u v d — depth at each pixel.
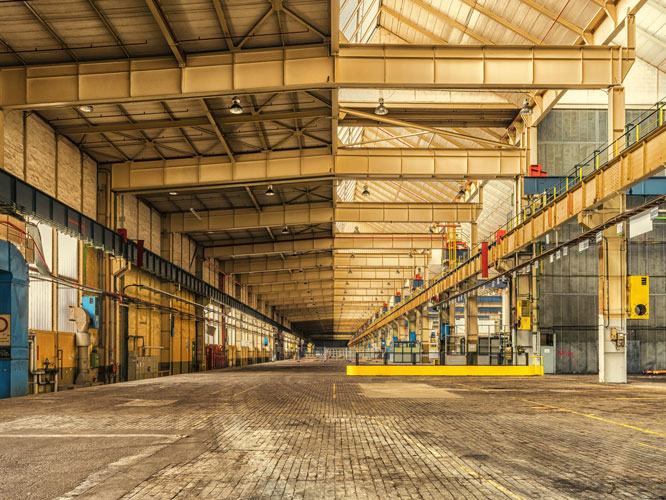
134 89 25.36
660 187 43.44
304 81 25.44
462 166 37.56
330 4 22.31
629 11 28.95
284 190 44.84
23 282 25.81
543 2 33.41
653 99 47.28
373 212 48.38
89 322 33.03
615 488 7.82
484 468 9.07
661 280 48.28
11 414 17.31
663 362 47.88
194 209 49.47
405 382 33.88
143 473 8.79
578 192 30.14
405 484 8.03
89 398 23.30
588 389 27.45
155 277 47.53
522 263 39.00
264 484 8.05
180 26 23.48
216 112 31.02
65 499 7.33
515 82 27.41
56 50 24.80
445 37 39.94
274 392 25.77
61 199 32.28
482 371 42.91
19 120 27.94
